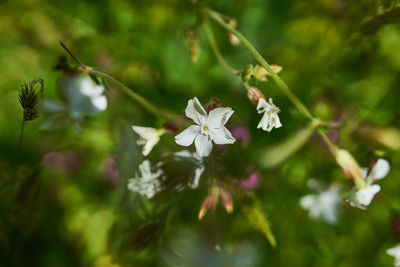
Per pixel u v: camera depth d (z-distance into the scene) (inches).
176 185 15.3
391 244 18.2
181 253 15.8
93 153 18.2
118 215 16.0
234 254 17.2
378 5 16.2
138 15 20.4
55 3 20.3
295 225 18.2
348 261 18.3
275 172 17.9
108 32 20.3
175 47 19.9
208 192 15.3
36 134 18.6
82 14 20.4
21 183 15.3
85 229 18.0
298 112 16.5
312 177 18.2
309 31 20.4
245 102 19.1
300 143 16.7
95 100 16.1
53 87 19.0
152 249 15.7
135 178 15.3
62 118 16.1
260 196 18.0
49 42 19.5
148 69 19.7
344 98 19.2
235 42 17.9
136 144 15.7
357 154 17.5
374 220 18.3
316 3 20.3
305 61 19.9
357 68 19.6
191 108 14.7
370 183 15.7
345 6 19.8
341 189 18.0
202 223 15.8
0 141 18.6
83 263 17.7
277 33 20.3
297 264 17.9
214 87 19.6
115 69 19.6
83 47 19.7
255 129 18.8
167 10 20.4
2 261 16.8
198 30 17.3
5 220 15.4
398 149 17.5
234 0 20.2
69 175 18.2
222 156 15.3
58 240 17.8
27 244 17.3
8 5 19.8
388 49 19.4
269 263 17.8
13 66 19.3
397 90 19.0
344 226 18.4
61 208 18.0
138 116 17.3
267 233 15.4
